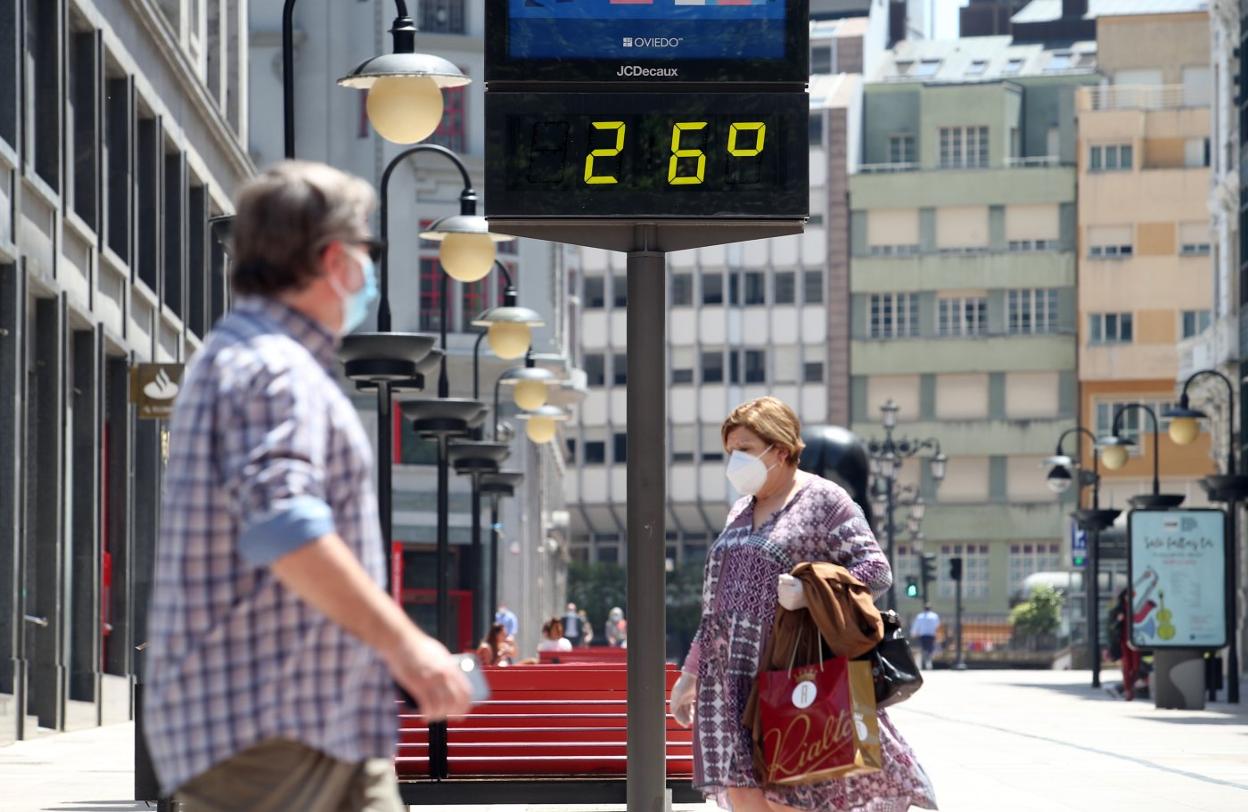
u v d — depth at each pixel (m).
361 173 72.94
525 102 11.83
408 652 4.98
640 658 11.89
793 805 9.52
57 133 33.12
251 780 5.16
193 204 47.22
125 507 38.84
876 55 134.38
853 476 61.62
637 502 12.02
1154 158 121.44
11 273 29.62
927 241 124.00
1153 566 38.97
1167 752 25.36
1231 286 70.12
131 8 38.94
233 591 5.12
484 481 43.00
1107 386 121.25
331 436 5.20
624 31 11.84
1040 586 103.12
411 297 72.69
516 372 38.91
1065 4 137.00
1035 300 122.81
